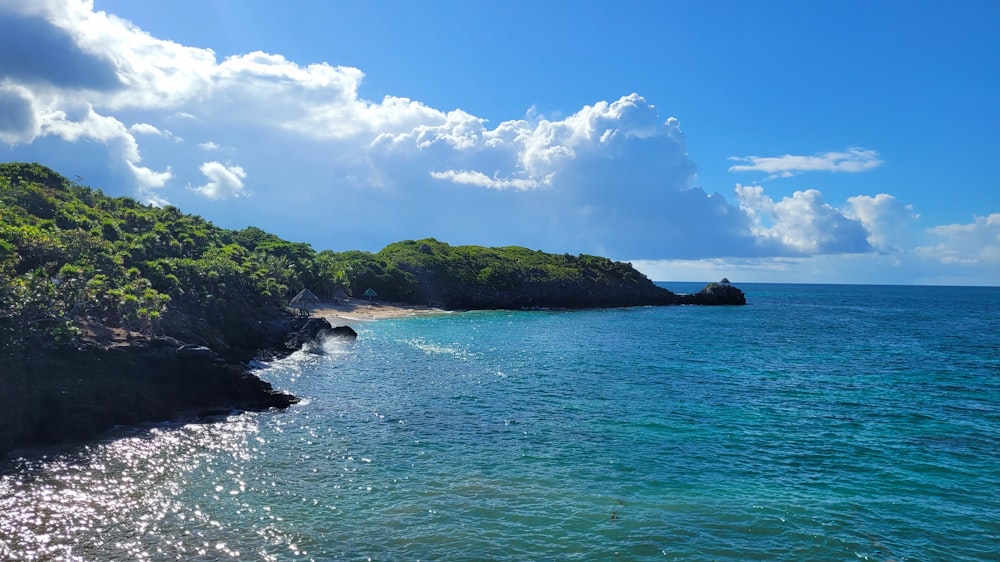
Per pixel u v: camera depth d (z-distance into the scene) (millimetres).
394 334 74938
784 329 88688
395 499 20047
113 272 44625
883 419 32062
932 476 23031
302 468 23047
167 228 74000
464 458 24656
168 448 25141
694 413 33156
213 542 16734
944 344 69562
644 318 109750
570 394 38062
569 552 16469
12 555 15602
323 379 42281
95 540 16672
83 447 24812
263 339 54844
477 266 147125
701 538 17438
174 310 44844
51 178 80812
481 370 47188
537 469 23391
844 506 19969
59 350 27391
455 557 16078
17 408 24453
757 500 20406
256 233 121875
